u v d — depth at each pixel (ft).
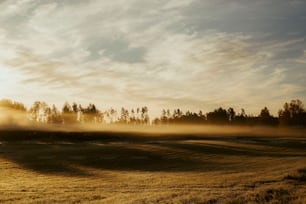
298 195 85.25
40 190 104.01
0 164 200.75
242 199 81.10
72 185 116.47
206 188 100.27
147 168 186.29
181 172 157.89
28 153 263.70
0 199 87.97
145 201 79.87
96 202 81.41
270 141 384.47
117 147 298.15
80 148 294.87
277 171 137.80
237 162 200.44
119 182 124.26
